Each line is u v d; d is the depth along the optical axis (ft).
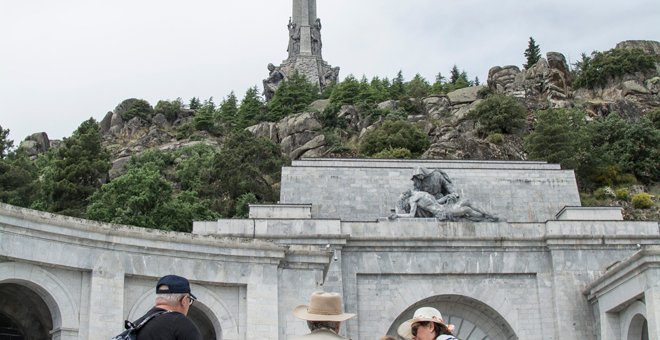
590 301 150.20
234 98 432.25
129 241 118.83
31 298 116.06
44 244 110.83
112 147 359.87
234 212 254.27
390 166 181.27
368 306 147.54
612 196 269.03
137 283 120.16
